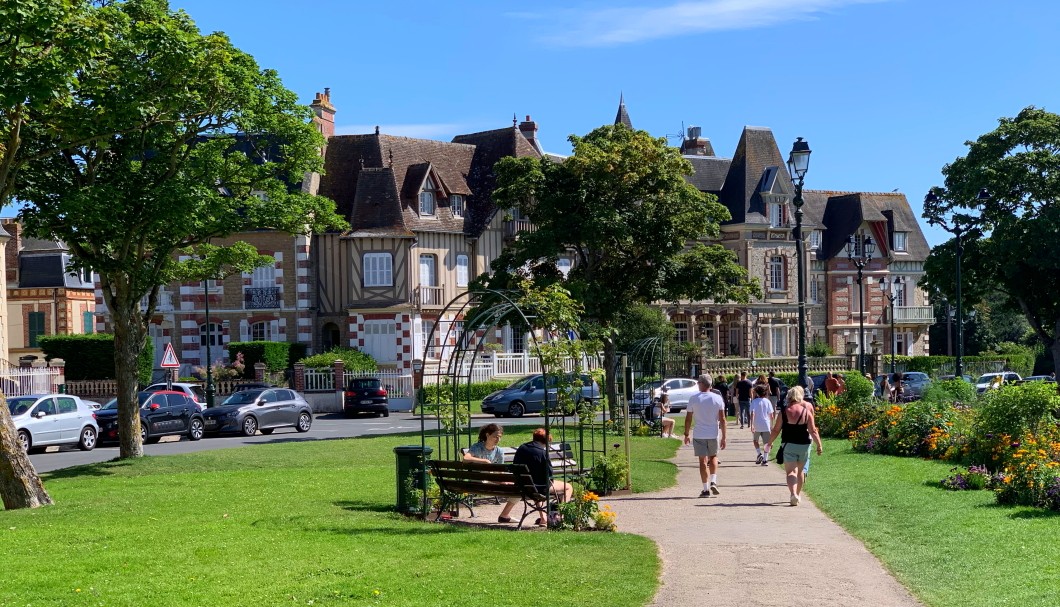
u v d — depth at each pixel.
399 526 13.35
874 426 23.80
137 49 19.20
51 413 29.91
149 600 9.34
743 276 35.69
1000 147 51.28
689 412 17.38
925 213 53.38
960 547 11.70
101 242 22.17
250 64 22.53
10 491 15.56
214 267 25.17
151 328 52.00
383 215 51.66
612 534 12.88
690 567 11.15
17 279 64.44
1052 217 48.78
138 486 18.50
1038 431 18.23
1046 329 54.09
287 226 24.44
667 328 51.09
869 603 9.55
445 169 55.94
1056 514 13.57
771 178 65.06
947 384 25.75
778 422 16.16
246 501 15.99
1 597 9.44
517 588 9.84
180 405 32.78
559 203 33.56
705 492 17.11
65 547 11.77
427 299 52.28
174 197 20.95
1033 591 9.52
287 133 23.77
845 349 61.50
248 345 49.00
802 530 13.55
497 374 52.88
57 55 15.88
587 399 17.64
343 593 9.57
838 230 72.00
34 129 18.94
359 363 49.22
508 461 18.73
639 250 34.75
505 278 33.81
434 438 29.16
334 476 19.47
